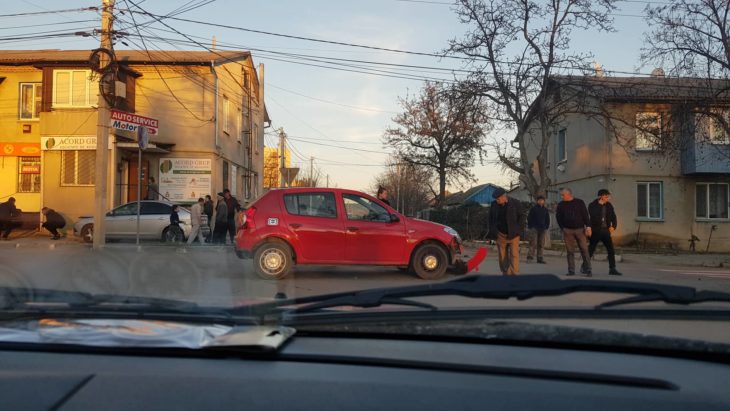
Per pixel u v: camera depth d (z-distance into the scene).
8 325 3.07
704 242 23.52
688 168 22.98
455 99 21.03
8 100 23.14
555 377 2.28
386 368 2.38
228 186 26.09
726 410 2.05
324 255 9.84
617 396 2.11
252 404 2.02
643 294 3.16
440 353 2.59
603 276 11.94
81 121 21.00
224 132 25.00
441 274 10.08
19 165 23.27
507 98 20.48
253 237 9.70
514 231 10.19
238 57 24.81
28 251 13.28
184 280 7.67
